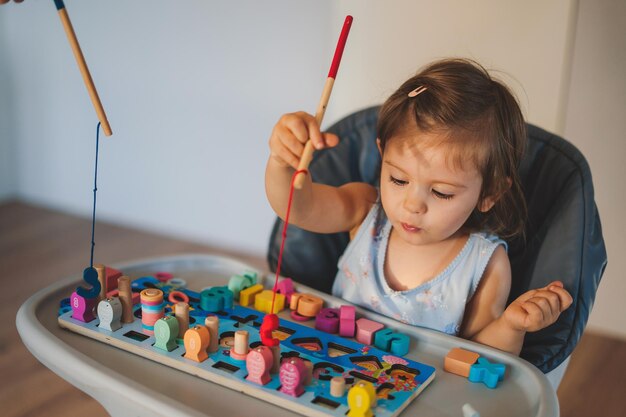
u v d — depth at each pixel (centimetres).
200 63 226
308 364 74
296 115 81
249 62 217
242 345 77
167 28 227
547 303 88
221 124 229
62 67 253
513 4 142
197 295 96
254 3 210
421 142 91
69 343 83
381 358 82
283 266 116
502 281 102
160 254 235
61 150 266
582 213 102
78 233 251
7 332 181
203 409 71
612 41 159
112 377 73
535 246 105
